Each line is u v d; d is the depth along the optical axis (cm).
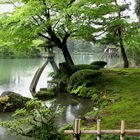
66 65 2086
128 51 3222
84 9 1780
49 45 2069
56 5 1833
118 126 1027
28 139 985
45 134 901
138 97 1472
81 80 1827
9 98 1409
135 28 2148
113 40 2200
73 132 784
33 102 988
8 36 1852
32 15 1767
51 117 949
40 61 4481
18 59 4844
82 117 1254
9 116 1312
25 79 2547
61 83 1933
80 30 1911
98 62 2431
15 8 1964
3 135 1048
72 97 1741
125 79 1936
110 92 1644
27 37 1900
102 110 1268
